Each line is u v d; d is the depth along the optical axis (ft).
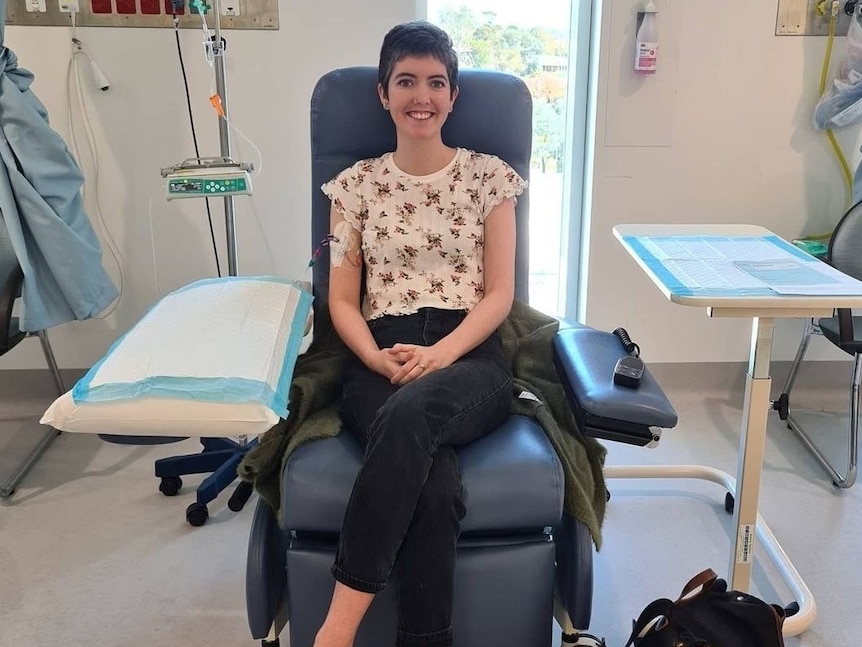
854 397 7.23
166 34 7.77
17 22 7.63
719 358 9.01
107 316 8.58
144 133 8.06
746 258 5.00
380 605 4.57
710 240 5.48
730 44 7.98
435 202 5.57
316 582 4.56
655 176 8.35
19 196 6.88
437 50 5.28
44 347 7.85
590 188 8.43
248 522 6.75
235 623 5.57
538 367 5.58
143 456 7.81
